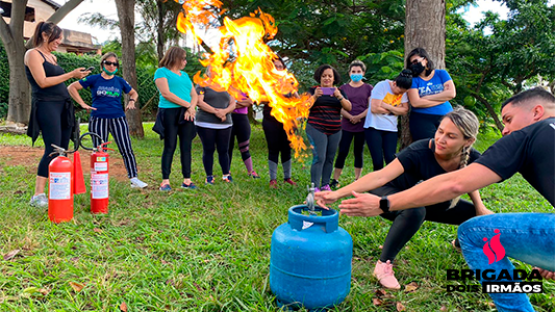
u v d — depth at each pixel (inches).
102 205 144.9
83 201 158.1
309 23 380.2
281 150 217.6
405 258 114.9
